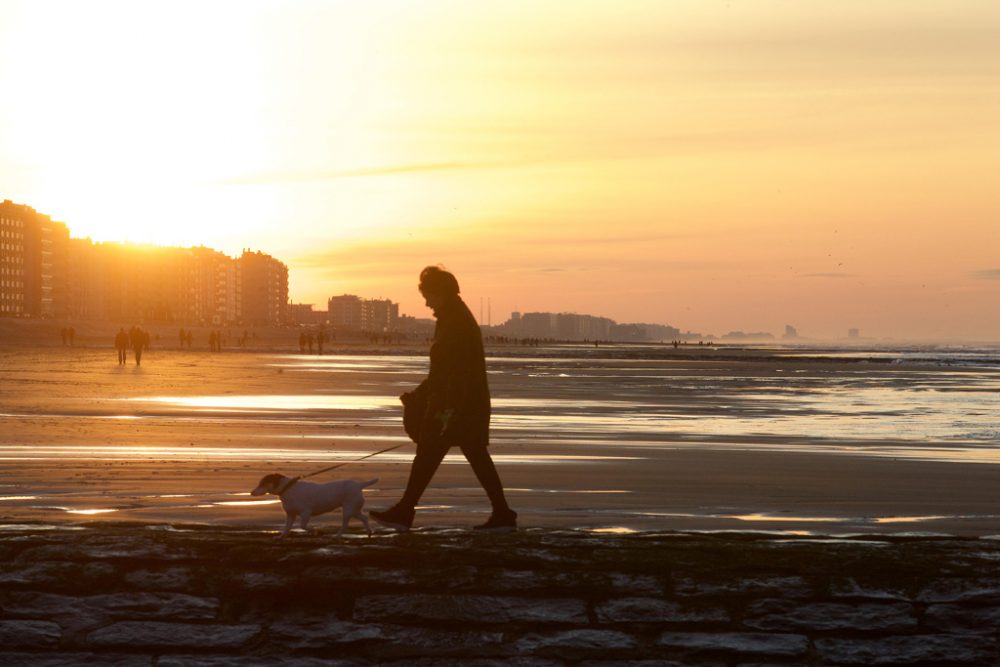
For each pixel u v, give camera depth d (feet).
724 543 36.40
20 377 219.61
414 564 34.19
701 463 83.25
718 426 124.98
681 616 31.71
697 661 29.99
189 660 30.04
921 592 32.53
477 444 40.40
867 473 78.23
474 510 58.49
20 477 69.87
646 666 29.78
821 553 34.78
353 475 73.31
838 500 64.44
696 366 395.55
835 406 168.86
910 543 36.83
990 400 189.57
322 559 34.24
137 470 73.97
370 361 398.21
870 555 34.53
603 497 64.59
